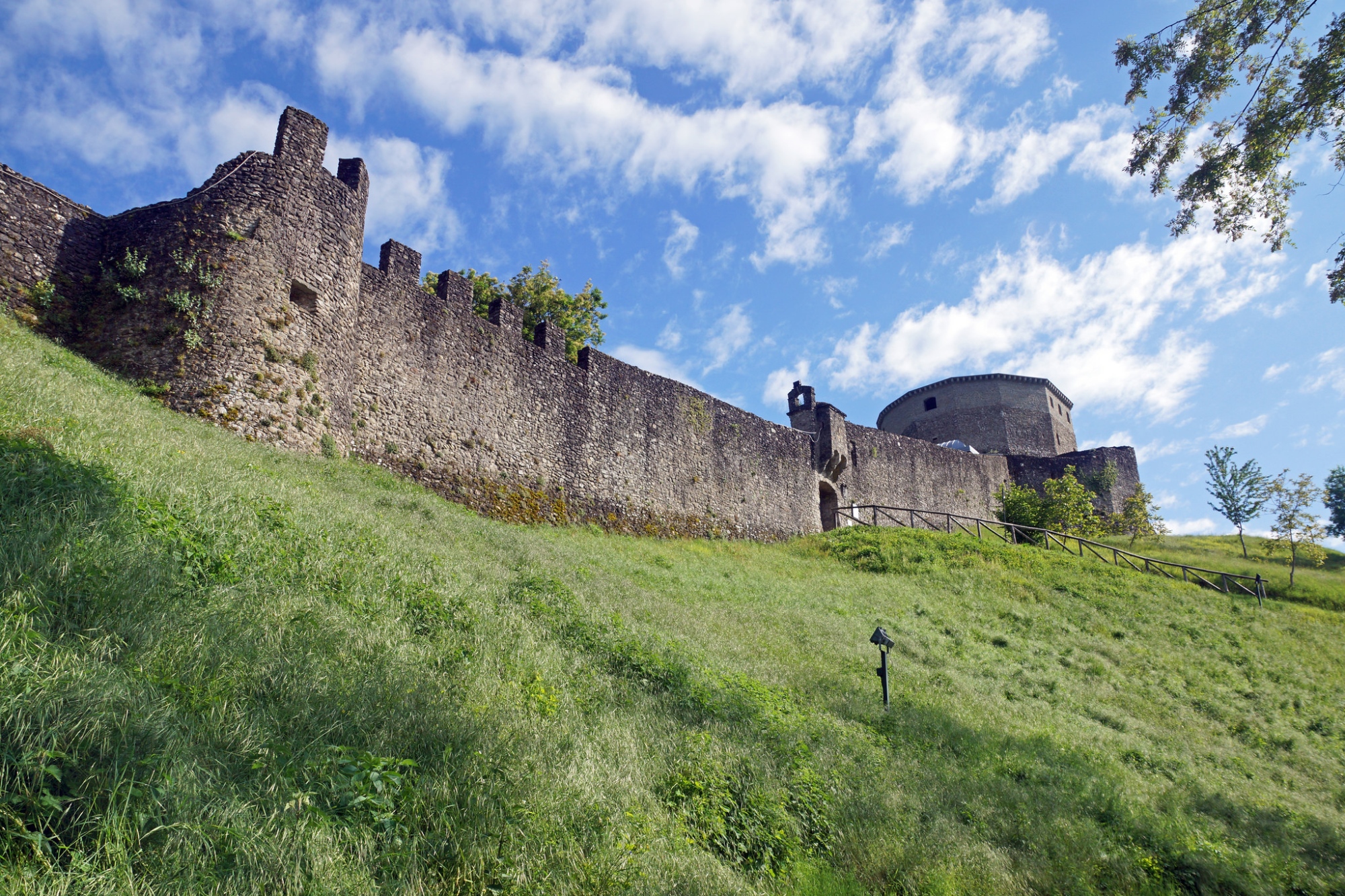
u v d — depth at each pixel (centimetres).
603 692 814
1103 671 1738
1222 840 864
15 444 764
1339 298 1112
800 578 2222
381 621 766
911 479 4041
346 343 1728
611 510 2427
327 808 446
